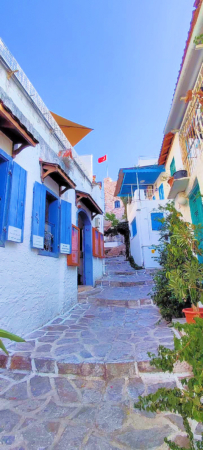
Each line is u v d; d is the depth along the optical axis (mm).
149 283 8758
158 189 14102
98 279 9602
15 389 2635
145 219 12367
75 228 7051
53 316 5246
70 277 6465
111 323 4801
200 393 1483
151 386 2643
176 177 5855
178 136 6801
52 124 6363
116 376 2848
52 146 6211
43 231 4867
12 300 3799
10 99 4191
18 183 4051
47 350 3379
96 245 9758
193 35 4141
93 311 5926
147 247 12008
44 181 5285
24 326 4086
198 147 4836
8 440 1906
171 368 1858
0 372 3023
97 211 9547
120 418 2141
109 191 28953
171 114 6176
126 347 3412
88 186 9836
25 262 4250
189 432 1493
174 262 4020
